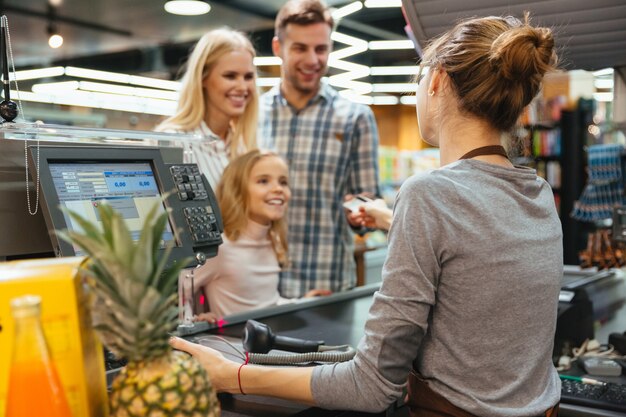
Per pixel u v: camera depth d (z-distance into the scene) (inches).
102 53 277.6
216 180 96.4
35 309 28.2
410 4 77.8
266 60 234.8
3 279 30.7
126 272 29.2
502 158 45.9
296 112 120.0
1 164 52.9
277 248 97.8
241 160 93.4
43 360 28.3
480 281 41.9
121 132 59.0
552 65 45.3
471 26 46.0
